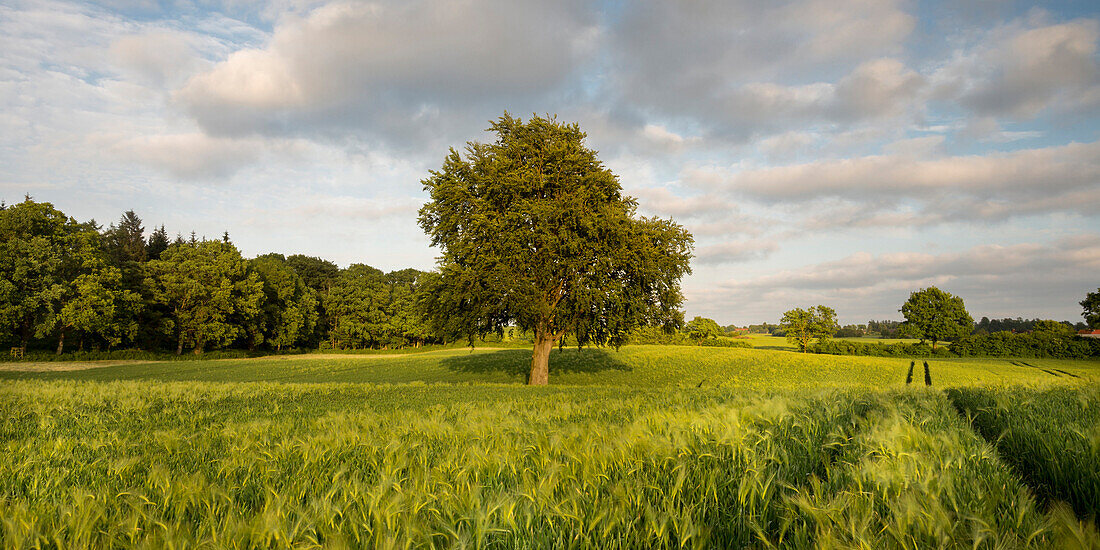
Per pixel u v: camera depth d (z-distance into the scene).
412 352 93.12
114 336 62.72
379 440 5.92
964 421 5.63
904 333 87.56
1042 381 11.77
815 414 5.97
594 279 28.12
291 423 9.06
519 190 29.00
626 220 29.22
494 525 2.78
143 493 3.75
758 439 4.55
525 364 50.81
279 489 3.86
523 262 27.88
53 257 56.31
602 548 2.56
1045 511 2.75
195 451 6.24
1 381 21.78
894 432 4.03
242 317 77.25
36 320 57.00
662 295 30.42
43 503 3.41
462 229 30.08
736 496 3.20
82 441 6.64
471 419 7.58
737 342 98.06
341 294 99.12
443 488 3.40
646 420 5.91
